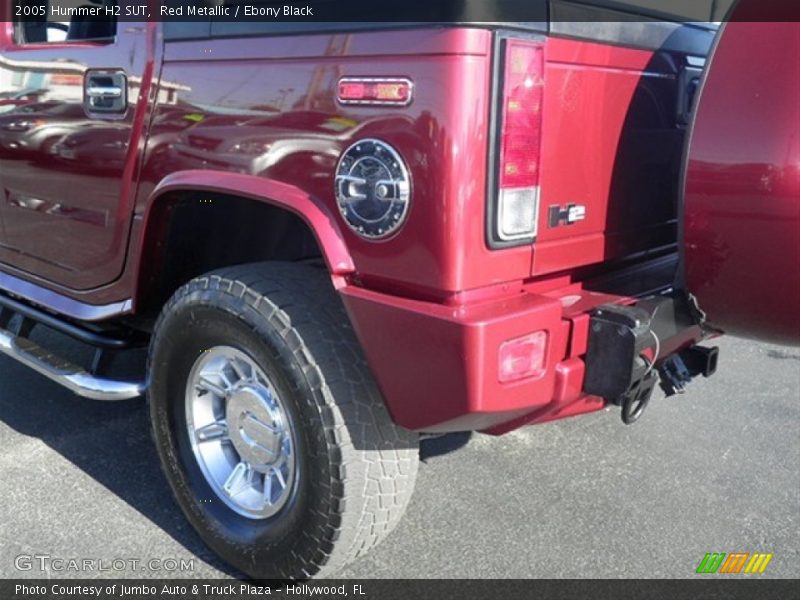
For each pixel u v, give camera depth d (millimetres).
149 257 2865
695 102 2227
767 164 2084
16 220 3543
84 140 3021
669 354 2629
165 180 2662
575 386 2273
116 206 2951
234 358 2592
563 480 3406
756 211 2125
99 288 3186
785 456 3646
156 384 2805
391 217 2104
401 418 2230
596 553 2914
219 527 2730
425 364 2105
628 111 2576
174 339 2674
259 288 2424
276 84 2318
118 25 2812
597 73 2406
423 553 2895
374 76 2086
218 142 2510
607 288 2613
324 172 2234
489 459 3570
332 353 2334
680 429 3895
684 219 2271
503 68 2020
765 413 4086
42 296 3486
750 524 3111
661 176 2818
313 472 2365
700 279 2307
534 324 2104
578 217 2451
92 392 3068
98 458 3516
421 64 2002
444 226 2027
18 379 4352
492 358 2027
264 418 2568
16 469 3406
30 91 3252
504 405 2096
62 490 3252
